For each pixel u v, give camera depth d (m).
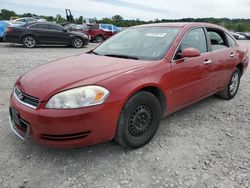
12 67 7.95
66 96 2.69
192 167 2.95
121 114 2.95
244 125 4.12
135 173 2.82
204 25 4.50
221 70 4.64
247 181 2.72
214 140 3.59
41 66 3.62
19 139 3.45
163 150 3.29
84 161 3.02
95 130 2.78
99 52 4.13
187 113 4.54
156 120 3.39
